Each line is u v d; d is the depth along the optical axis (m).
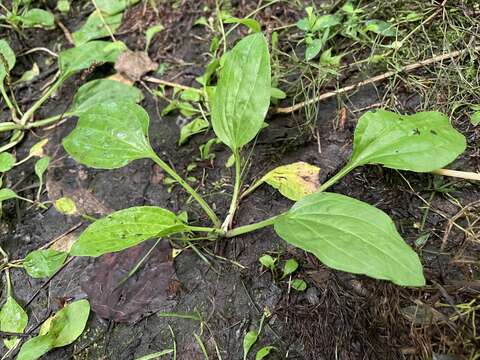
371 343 0.22
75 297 0.26
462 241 0.23
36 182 0.32
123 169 0.31
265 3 0.37
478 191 0.25
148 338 0.24
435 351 0.21
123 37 0.38
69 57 0.36
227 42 0.36
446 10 0.31
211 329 0.24
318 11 0.35
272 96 0.30
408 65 0.30
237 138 0.25
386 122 0.24
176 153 0.31
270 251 0.26
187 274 0.26
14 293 0.27
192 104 0.33
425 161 0.22
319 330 0.23
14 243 0.29
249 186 0.28
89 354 0.24
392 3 0.33
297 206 0.21
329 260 0.18
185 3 0.39
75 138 0.27
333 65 0.31
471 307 0.21
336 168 0.28
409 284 0.17
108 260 0.27
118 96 0.34
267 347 0.23
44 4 0.41
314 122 0.30
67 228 0.29
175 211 0.29
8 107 0.36
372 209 0.20
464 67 0.29
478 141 0.26
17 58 0.39
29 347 0.24
